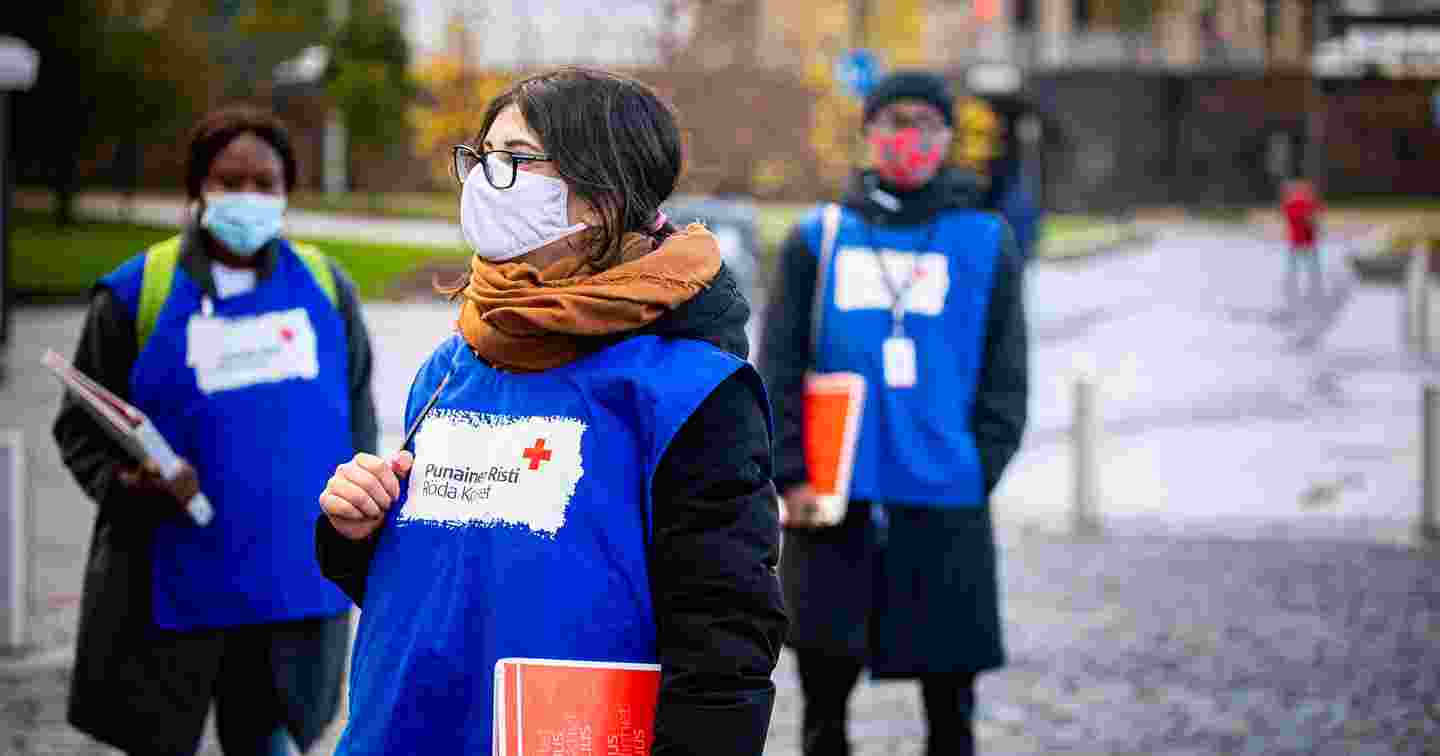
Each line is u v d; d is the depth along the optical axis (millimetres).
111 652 4141
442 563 2375
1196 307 26500
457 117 38844
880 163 4914
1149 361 19234
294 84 53625
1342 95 73125
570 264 2363
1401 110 73125
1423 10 74500
